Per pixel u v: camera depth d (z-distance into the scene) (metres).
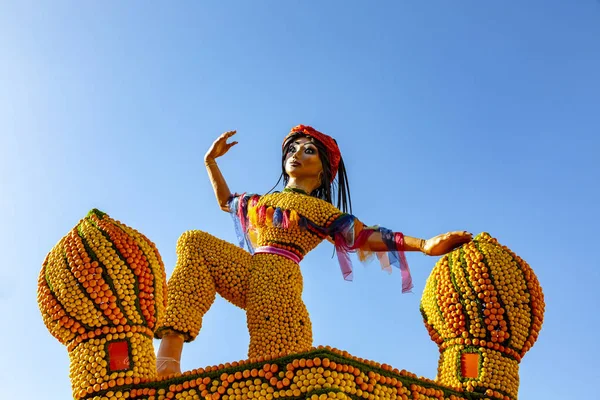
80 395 6.42
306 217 8.55
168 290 8.15
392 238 8.35
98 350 6.52
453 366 7.30
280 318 8.00
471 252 7.56
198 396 6.22
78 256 6.74
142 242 7.08
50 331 6.77
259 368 6.14
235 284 8.35
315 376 5.92
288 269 8.34
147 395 6.36
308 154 9.38
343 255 8.55
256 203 8.92
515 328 7.31
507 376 7.18
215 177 9.52
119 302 6.70
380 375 6.26
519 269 7.52
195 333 8.05
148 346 6.77
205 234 8.58
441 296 7.55
